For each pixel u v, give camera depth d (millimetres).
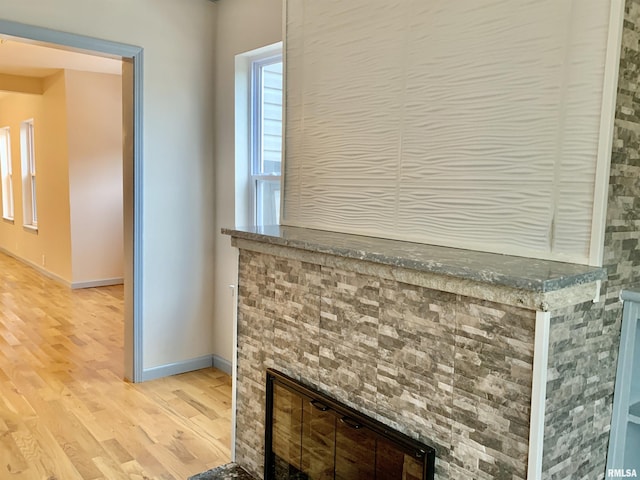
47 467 2453
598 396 1489
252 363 2346
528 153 1555
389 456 1688
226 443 2729
